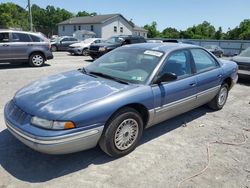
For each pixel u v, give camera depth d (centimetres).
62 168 341
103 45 1474
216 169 353
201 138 447
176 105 438
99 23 5075
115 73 418
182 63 459
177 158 377
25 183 309
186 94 453
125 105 352
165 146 411
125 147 373
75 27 5616
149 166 353
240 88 875
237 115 576
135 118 372
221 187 317
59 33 6106
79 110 312
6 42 1095
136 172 339
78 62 1459
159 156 380
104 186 309
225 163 370
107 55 486
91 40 2064
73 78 405
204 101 529
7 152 372
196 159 376
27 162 351
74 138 308
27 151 377
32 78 896
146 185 314
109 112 332
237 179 334
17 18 8362
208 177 335
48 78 418
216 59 559
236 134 471
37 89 367
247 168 360
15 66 1189
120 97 346
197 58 500
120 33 5419
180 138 443
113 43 1520
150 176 331
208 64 530
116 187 308
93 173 333
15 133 323
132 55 450
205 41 3353
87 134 318
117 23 5322
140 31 6350
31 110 319
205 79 497
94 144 337
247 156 393
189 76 464
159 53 432
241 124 522
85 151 383
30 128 307
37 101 331
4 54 1096
